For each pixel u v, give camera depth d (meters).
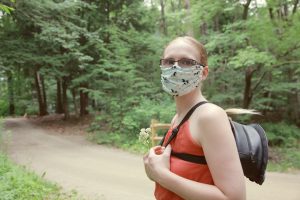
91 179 9.24
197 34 17.08
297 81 16.36
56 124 23.30
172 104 16.31
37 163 11.30
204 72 1.66
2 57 18.66
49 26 18.00
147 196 7.70
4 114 37.97
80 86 24.05
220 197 1.35
